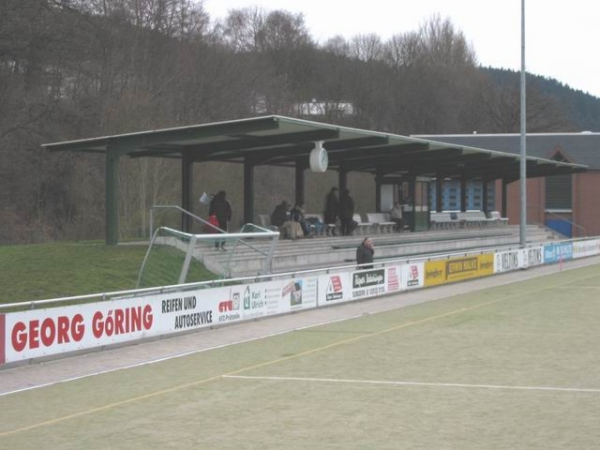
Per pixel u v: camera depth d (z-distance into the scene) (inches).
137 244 1163.3
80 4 1939.0
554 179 3080.7
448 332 746.2
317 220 1510.8
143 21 2397.9
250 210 1336.1
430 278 1245.1
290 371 553.3
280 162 1457.9
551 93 5693.9
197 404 449.4
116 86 2137.1
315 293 963.3
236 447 353.4
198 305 767.7
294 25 3641.7
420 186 1962.4
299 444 356.2
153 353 642.2
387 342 687.7
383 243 1552.7
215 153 1229.7
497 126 4694.9
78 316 624.7
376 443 355.3
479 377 516.7
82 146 1189.7
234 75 2753.4
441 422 393.4
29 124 1872.5
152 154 1296.8
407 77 4320.9
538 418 398.3
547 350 628.4
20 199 1898.4
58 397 476.7
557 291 1167.6
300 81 3572.8
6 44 1721.2
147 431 387.5
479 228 2185.0
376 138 1258.0
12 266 983.0
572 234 3063.5
